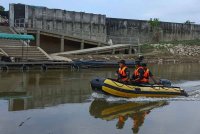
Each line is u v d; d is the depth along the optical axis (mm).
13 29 36969
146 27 53156
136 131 11055
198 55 49281
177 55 46312
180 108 14523
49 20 42969
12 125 11469
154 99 16266
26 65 28531
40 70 29094
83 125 11648
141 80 16766
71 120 12258
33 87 19734
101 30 48062
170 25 56219
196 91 19188
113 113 13461
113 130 11125
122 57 38312
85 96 17047
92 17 47000
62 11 44125
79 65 31266
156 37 54469
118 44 45688
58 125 11586
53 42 42188
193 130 11227
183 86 21531
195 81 24422
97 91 16422
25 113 13180
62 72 28328
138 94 16219
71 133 10766
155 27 54000
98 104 15102
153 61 42375
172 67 36344
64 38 40219
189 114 13398
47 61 30703
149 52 45812
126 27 51188
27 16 41062
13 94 17297
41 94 17469
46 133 10711
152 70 32594
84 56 36344
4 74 25500
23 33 37062
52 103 15242
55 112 13453
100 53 39750
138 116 13023
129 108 14383
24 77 24125
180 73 30047
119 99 16078
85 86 20516
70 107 14430
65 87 20000
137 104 15195
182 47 50094
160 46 48531
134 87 16266
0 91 18094
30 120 12133
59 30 43906
